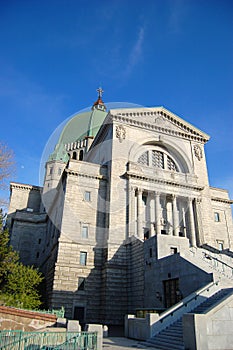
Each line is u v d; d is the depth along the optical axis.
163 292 22.09
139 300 25.58
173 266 21.33
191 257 20.77
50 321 15.23
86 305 27.73
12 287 23.67
